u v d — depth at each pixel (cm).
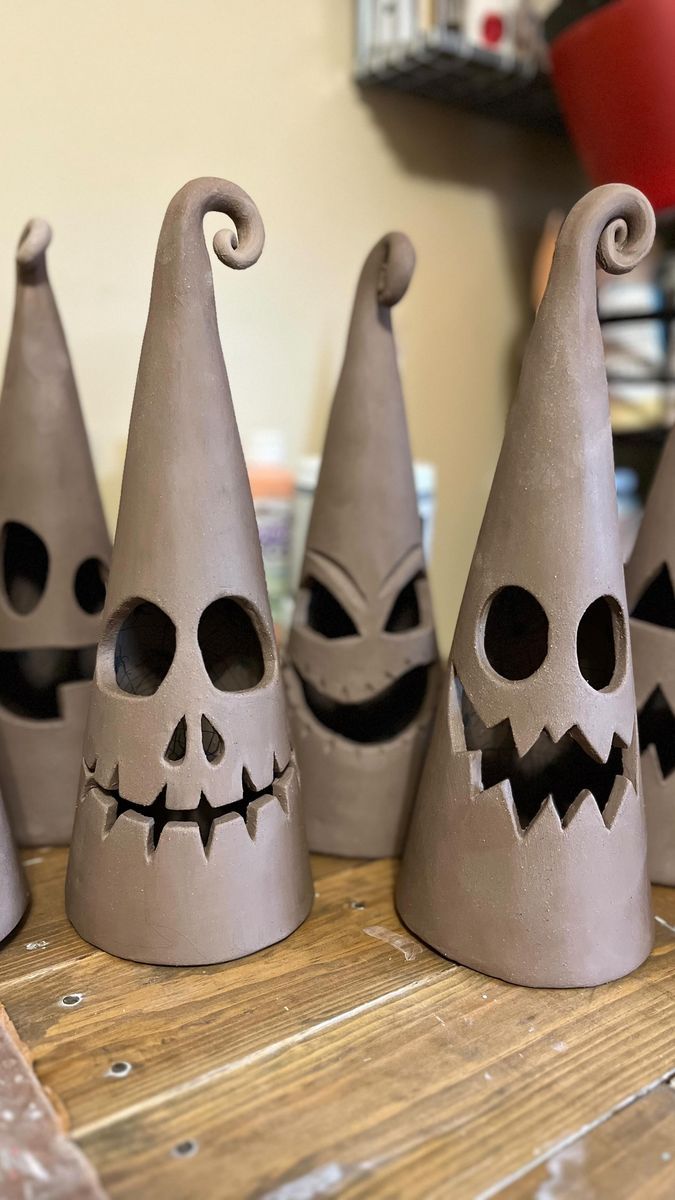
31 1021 34
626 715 37
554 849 36
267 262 59
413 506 46
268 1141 28
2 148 49
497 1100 30
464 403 72
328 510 46
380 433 45
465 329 70
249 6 55
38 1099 29
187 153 55
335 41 59
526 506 35
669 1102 31
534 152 71
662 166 50
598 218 34
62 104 51
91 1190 26
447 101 64
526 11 60
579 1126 29
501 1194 27
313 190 60
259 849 38
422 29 56
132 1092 30
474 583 38
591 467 35
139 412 35
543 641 41
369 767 46
